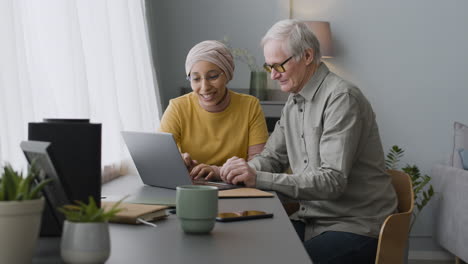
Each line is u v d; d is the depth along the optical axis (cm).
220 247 97
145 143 181
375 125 212
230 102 252
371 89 443
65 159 103
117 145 240
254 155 246
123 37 274
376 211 202
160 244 98
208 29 432
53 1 187
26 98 150
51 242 97
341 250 191
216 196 110
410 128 446
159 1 429
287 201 236
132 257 88
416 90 445
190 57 238
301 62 209
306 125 212
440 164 432
